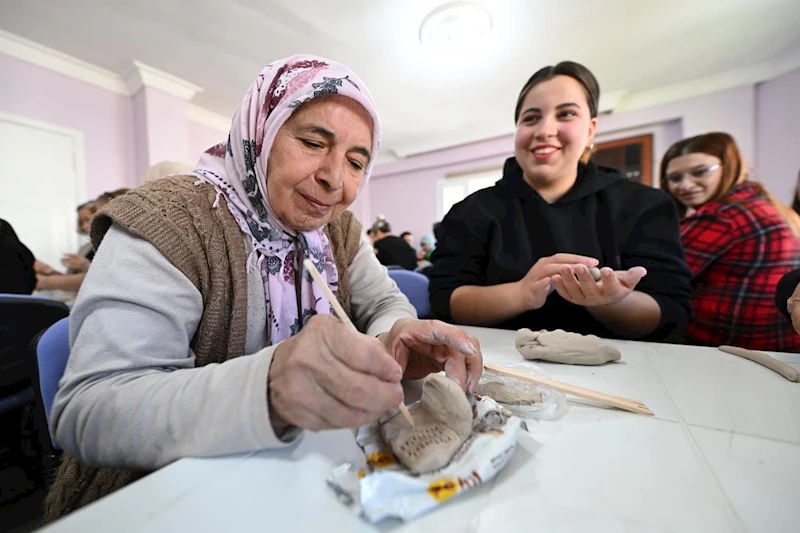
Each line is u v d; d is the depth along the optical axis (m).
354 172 0.53
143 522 0.22
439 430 0.29
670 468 0.28
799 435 0.32
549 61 2.73
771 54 2.66
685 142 1.42
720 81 2.97
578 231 0.98
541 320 0.96
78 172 2.68
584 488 0.26
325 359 0.28
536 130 0.96
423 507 0.23
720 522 0.22
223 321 0.47
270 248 0.52
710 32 2.40
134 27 2.27
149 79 2.79
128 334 0.36
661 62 2.76
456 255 1.10
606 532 0.21
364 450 0.30
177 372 0.33
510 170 1.11
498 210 1.07
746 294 1.08
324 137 0.47
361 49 2.54
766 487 0.25
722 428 0.34
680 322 0.84
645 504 0.24
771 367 0.49
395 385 0.30
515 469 0.28
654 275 0.89
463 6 2.11
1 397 1.02
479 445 0.27
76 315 0.37
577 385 0.45
